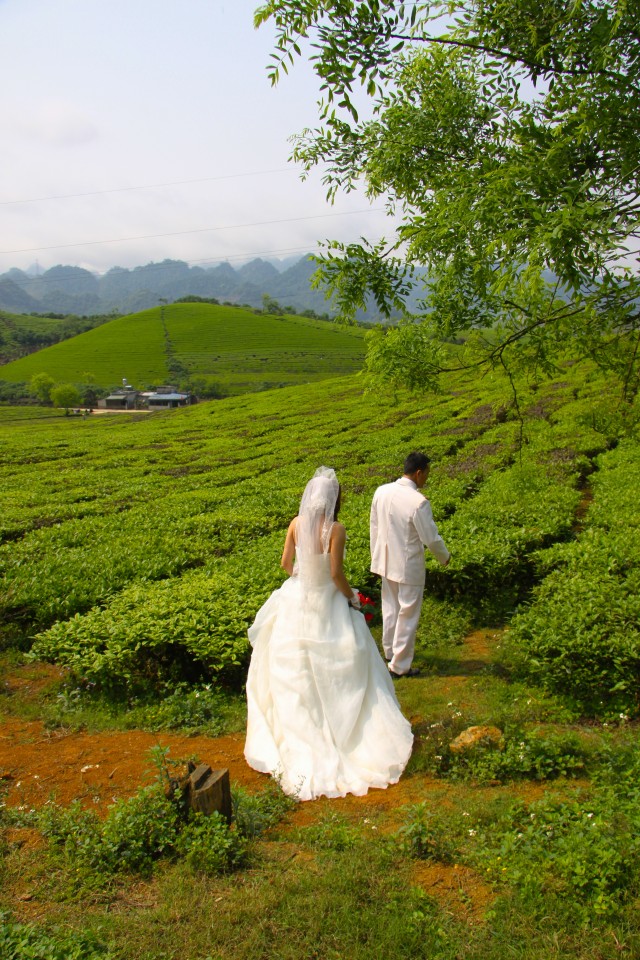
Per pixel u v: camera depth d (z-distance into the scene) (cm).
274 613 620
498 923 362
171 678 760
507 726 582
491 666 773
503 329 674
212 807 445
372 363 702
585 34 470
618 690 656
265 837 456
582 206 431
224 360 12769
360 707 562
